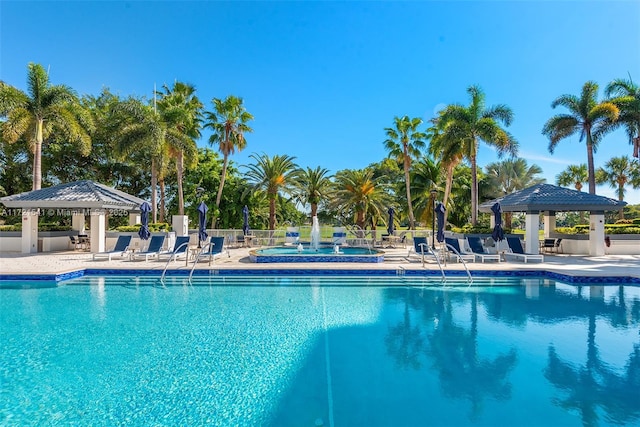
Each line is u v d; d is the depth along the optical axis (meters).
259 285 10.01
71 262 12.80
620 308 7.62
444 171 28.19
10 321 6.53
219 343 5.51
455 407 3.72
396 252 16.58
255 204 33.22
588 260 14.45
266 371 4.54
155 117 21.56
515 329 6.22
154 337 5.74
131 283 10.23
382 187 30.06
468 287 9.86
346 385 4.19
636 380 4.29
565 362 4.82
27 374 4.40
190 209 32.31
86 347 5.29
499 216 14.60
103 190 18.09
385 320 6.75
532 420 3.48
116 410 3.64
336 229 21.08
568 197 16.36
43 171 27.34
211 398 3.88
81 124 20.98
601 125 21.81
